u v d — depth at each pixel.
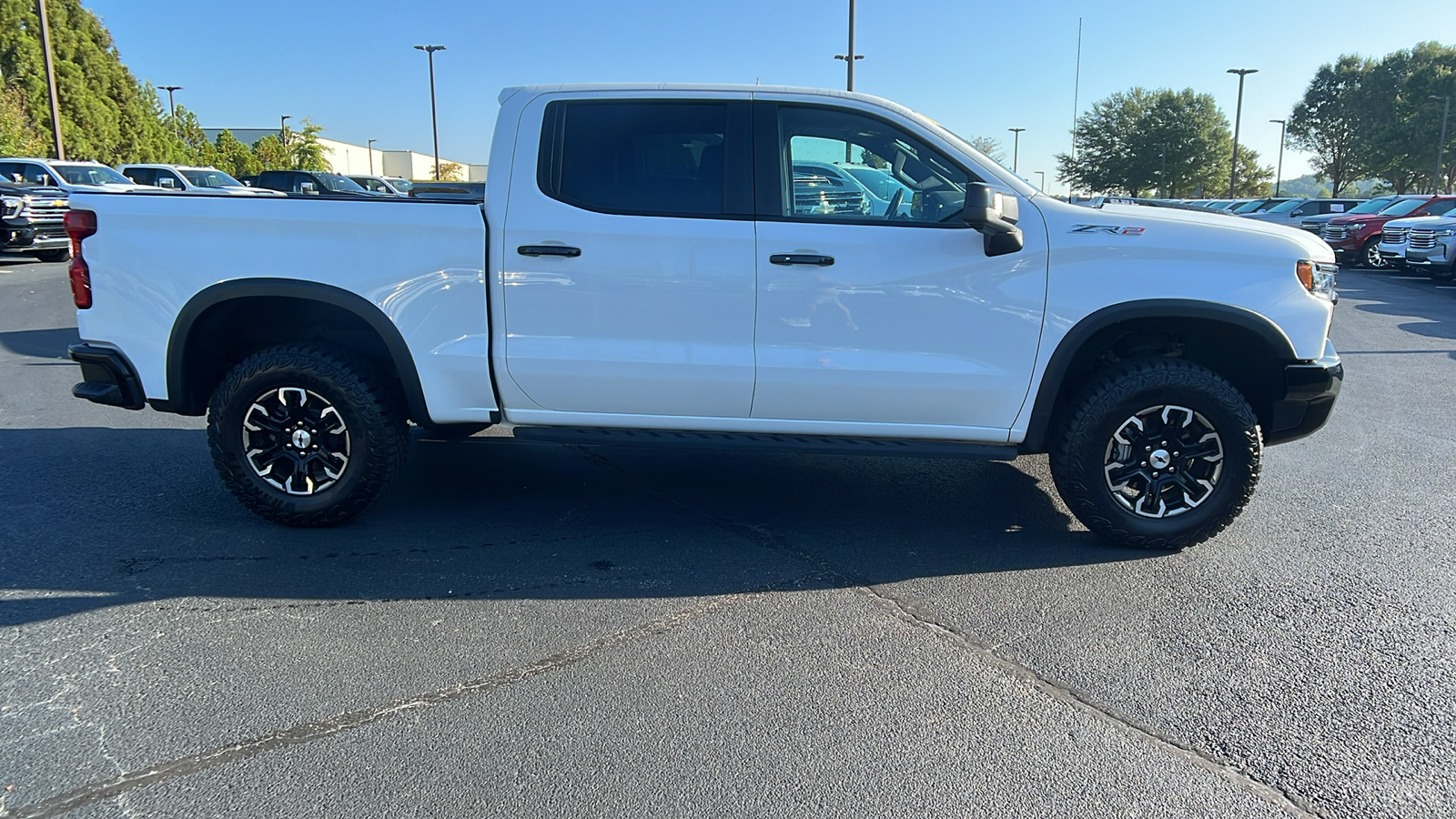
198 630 3.28
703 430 4.15
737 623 3.39
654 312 3.93
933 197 3.93
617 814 2.34
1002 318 3.87
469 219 3.96
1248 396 4.23
